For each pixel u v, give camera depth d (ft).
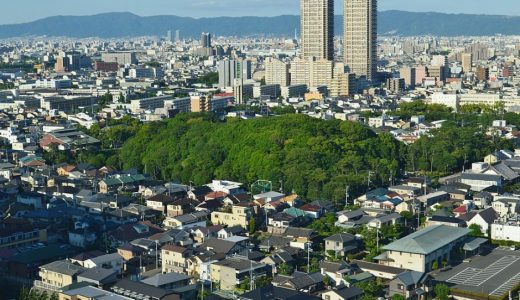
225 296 583.58
